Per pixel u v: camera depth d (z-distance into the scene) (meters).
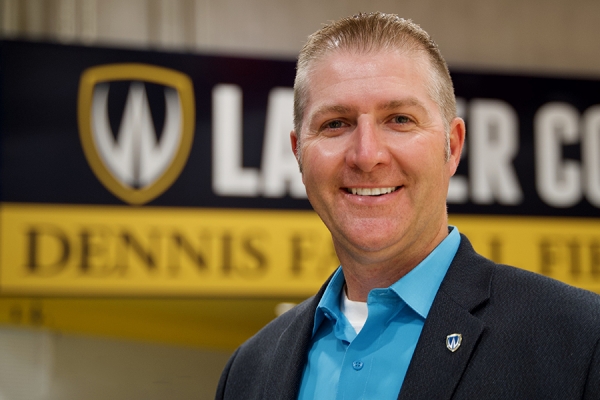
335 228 1.21
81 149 3.43
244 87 3.57
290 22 3.91
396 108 1.17
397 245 1.18
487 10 4.04
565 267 3.70
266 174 3.55
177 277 3.46
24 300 3.38
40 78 3.43
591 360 1.00
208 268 3.48
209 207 3.50
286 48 3.89
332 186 1.20
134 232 3.45
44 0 3.75
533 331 1.05
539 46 4.06
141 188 3.47
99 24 3.78
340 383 1.15
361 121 1.16
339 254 1.27
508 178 3.71
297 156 1.37
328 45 1.23
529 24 4.07
